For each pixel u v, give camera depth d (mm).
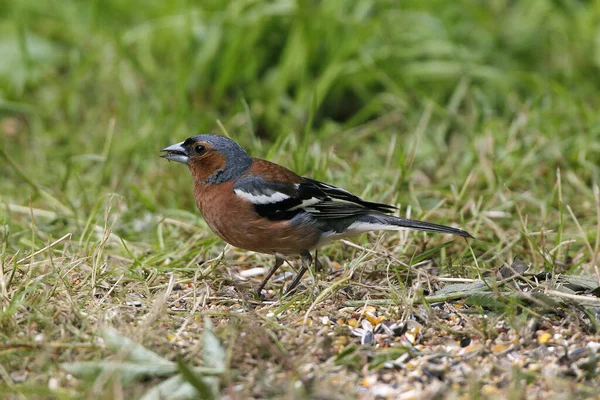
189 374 6812
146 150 13664
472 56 15281
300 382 7191
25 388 6781
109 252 10680
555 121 13539
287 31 15500
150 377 7164
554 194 11797
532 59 15945
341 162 12703
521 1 16672
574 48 15781
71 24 16641
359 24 15195
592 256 10133
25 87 15758
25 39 15727
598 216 10430
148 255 10547
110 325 8078
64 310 8367
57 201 11977
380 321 8578
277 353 7566
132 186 11758
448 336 8281
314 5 15664
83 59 15727
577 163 12805
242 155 9688
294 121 14680
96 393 6715
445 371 7496
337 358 7633
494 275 9430
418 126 13906
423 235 10734
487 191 11938
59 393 6715
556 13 16547
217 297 9234
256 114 14680
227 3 15648
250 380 7207
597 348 7879
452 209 11523
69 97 15078
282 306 8766
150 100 14727
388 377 7438
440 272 10055
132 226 11508
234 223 9547
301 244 9578
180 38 15633
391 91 15062
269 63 15609
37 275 9250
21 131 14969
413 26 15773
